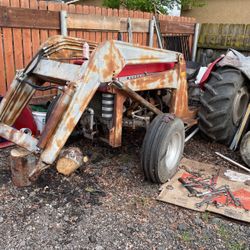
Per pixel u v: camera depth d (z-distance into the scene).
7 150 3.39
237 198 2.69
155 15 6.55
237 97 3.70
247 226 2.39
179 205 2.56
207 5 8.39
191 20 7.82
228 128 3.67
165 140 2.67
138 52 2.65
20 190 2.62
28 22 4.05
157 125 2.70
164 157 2.73
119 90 2.59
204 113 3.68
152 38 6.23
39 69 2.59
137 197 2.66
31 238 2.12
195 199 2.65
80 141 3.66
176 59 3.22
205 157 3.57
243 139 3.33
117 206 2.52
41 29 4.30
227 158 3.50
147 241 2.16
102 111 2.70
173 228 2.31
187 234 2.26
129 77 2.67
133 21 5.71
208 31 7.71
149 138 2.68
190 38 7.66
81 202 2.53
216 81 3.63
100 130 2.90
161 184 2.88
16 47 4.07
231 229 2.35
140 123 3.09
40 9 4.23
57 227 2.23
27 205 2.44
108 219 2.35
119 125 2.72
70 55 2.91
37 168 2.23
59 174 2.88
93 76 2.28
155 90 3.33
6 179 2.78
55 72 2.46
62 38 2.82
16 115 2.77
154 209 2.52
